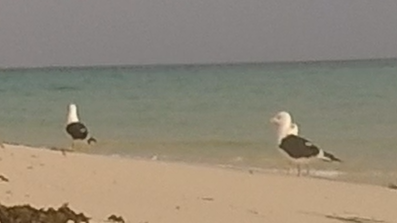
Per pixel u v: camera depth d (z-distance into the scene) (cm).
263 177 1280
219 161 1441
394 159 1362
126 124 1641
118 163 1350
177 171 1311
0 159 1344
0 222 1055
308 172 1309
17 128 1677
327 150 1427
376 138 1444
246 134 1498
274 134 1416
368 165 1342
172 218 1091
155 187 1209
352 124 1504
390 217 1088
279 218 1091
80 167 1309
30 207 1087
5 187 1197
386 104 1526
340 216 1095
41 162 1332
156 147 1551
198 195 1175
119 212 1110
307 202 1142
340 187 1227
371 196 1175
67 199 1151
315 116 1554
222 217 1087
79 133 1539
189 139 1555
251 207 1127
